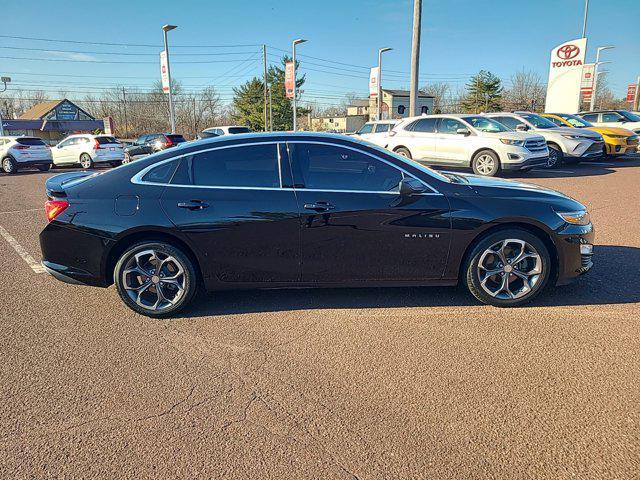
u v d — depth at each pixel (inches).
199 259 148.2
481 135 469.1
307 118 3117.6
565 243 149.9
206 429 96.5
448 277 152.7
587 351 125.3
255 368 120.3
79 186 153.3
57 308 160.6
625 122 698.8
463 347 128.9
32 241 255.4
